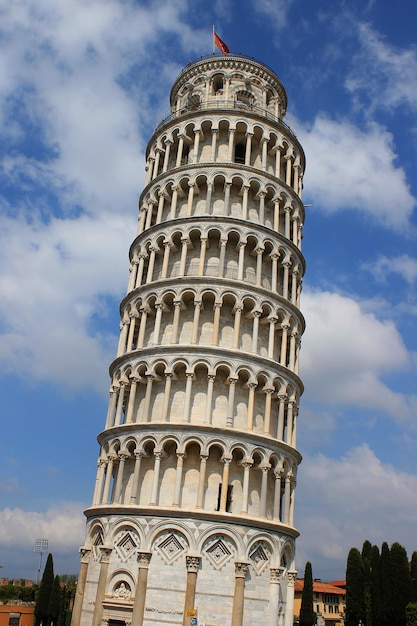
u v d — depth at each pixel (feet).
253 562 140.87
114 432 157.48
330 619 435.12
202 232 171.53
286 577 149.79
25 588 419.54
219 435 147.33
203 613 132.26
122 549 141.49
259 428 157.69
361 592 260.21
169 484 148.25
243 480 147.54
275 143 193.06
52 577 291.17
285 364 166.91
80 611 144.97
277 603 140.26
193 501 145.28
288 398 165.27
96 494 157.28
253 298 165.48
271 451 153.07
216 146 188.24
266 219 184.34
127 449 153.38
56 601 286.05
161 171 197.36
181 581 134.51
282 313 170.71
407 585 223.30
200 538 136.98
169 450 151.53
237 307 163.02
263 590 140.05
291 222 189.98
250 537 140.46
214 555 137.39
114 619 135.95
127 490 153.48
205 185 182.91
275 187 184.44
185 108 208.54
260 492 150.71
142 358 160.86
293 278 181.37
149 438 149.59
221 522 138.92
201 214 180.14
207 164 180.86
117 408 161.58
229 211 177.37
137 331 177.17
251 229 173.58
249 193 183.93
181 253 173.99
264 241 174.50
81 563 150.10
